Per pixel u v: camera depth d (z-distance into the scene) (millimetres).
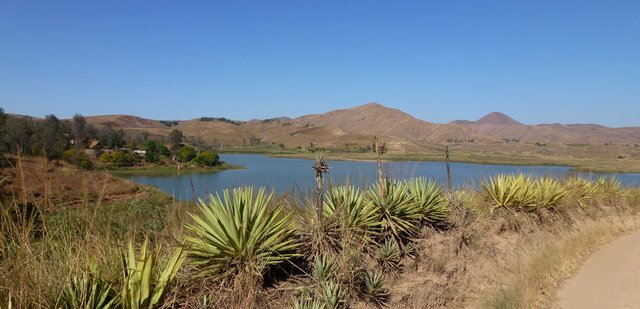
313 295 5082
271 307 4812
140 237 5086
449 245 7566
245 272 4711
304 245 5773
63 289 3436
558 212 11562
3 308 3230
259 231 4961
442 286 6703
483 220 9320
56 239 3943
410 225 6930
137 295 3715
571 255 9047
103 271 3996
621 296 7008
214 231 4895
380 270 6129
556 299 6914
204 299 4227
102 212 4590
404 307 5953
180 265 4254
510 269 8070
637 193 16219
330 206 6363
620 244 10516
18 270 3377
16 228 3506
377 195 6953
